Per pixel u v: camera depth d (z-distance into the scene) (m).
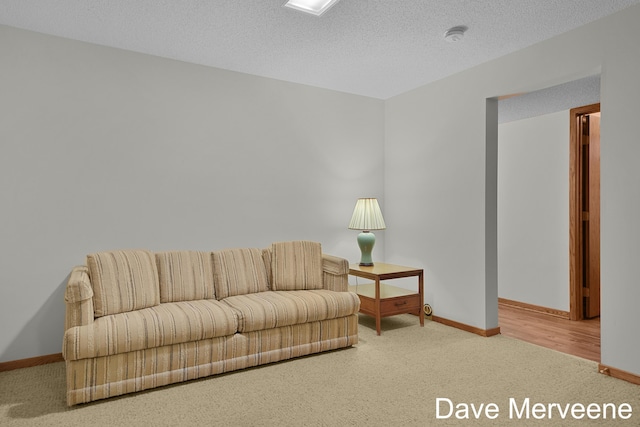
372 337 3.51
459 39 3.01
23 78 2.89
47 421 2.09
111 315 2.54
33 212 2.92
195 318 2.55
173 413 2.17
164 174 3.41
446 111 3.93
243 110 3.78
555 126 4.46
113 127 3.20
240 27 2.87
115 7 2.60
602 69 2.72
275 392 2.42
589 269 4.29
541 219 4.58
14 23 2.81
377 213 4.11
